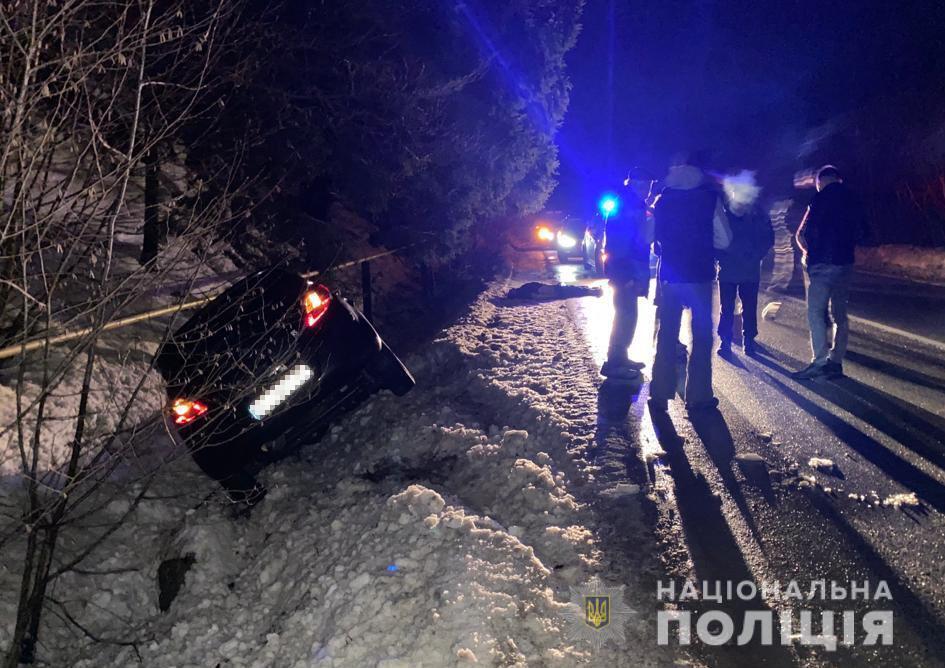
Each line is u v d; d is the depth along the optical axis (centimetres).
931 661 357
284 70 955
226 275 880
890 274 1945
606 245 796
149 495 575
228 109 870
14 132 330
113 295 382
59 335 411
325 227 1183
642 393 760
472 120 1209
